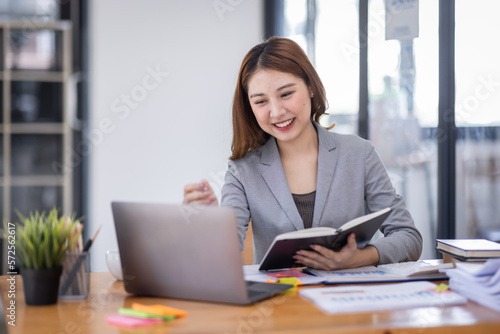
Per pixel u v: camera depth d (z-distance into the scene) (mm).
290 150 1770
